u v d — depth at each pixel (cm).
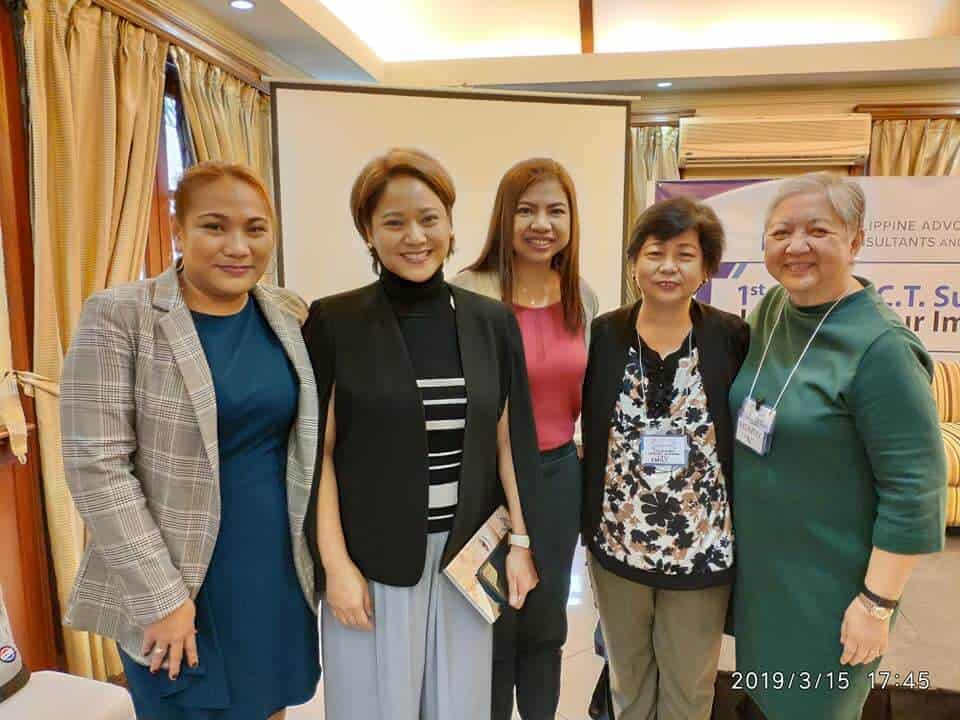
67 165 205
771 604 119
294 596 117
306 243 343
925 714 164
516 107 360
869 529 110
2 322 183
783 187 114
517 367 122
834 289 112
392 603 110
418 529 109
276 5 290
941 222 358
